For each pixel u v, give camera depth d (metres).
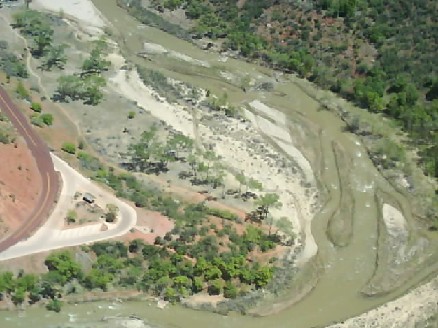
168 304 154.62
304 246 172.75
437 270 170.50
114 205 169.50
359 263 170.88
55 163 179.62
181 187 181.88
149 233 164.88
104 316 150.75
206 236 166.12
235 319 154.38
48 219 163.25
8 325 145.62
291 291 161.62
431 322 155.75
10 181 166.25
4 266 152.00
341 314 158.25
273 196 180.25
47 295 151.25
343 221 181.75
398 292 164.62
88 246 159.12
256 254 167.25
